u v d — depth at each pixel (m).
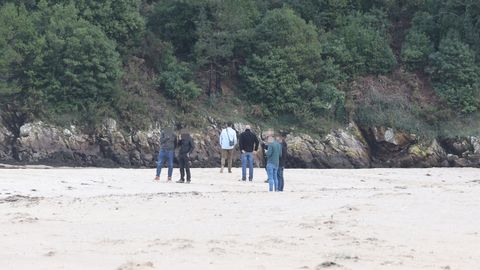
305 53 78.50
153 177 41.94
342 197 28.09
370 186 39.75
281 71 77.62
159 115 73.69
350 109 78.44
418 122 79.44
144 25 77.94
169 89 75.94
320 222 21.81
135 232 20.36
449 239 19.39
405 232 20.30
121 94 72.44
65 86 70.56
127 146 70.62
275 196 28.91
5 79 69.69
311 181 42.56
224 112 76.69
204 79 79.12
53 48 70.50
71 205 25.88
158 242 18.72
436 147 78.31
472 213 23.55
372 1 89.81
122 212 24.30
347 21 86.62
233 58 80.19
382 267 16.11
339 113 78.50
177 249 17.80
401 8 90.69
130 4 77.44
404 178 47.53
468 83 82.06
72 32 71.06
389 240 19.20
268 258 16.88
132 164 70.38
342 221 21.97
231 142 47.28
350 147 76.44
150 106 73.81
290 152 74.44
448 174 54.31
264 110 77.19
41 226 21.33
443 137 78.81
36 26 72.25
